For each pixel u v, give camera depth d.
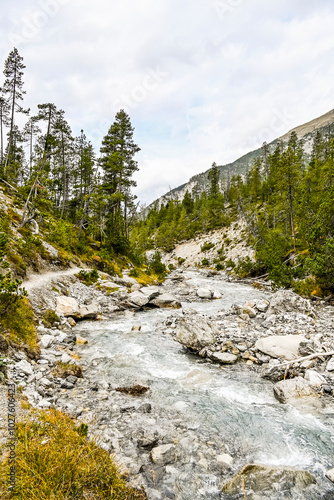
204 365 13.27
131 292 29.50
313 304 24.03
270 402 9.94
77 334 17.58
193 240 91.75
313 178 53.31
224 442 7.64
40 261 27.42
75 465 5.30
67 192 62.19
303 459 7.09
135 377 11.74
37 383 9.82
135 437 7.55
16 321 13.10
